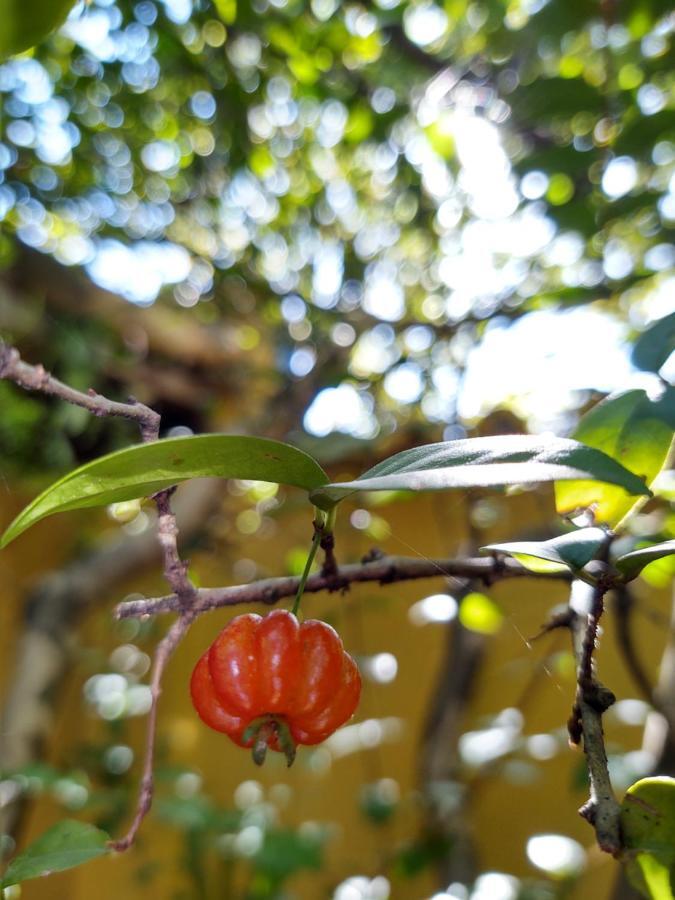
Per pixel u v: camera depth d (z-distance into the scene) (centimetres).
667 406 11
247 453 8
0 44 9
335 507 9
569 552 9
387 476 7
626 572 9
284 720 10
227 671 10
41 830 32
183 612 10
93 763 32
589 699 9
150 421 8
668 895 8
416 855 25
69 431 31
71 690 35
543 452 7
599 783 8
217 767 35
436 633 34
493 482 7
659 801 8
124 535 33
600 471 7
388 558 11
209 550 33
